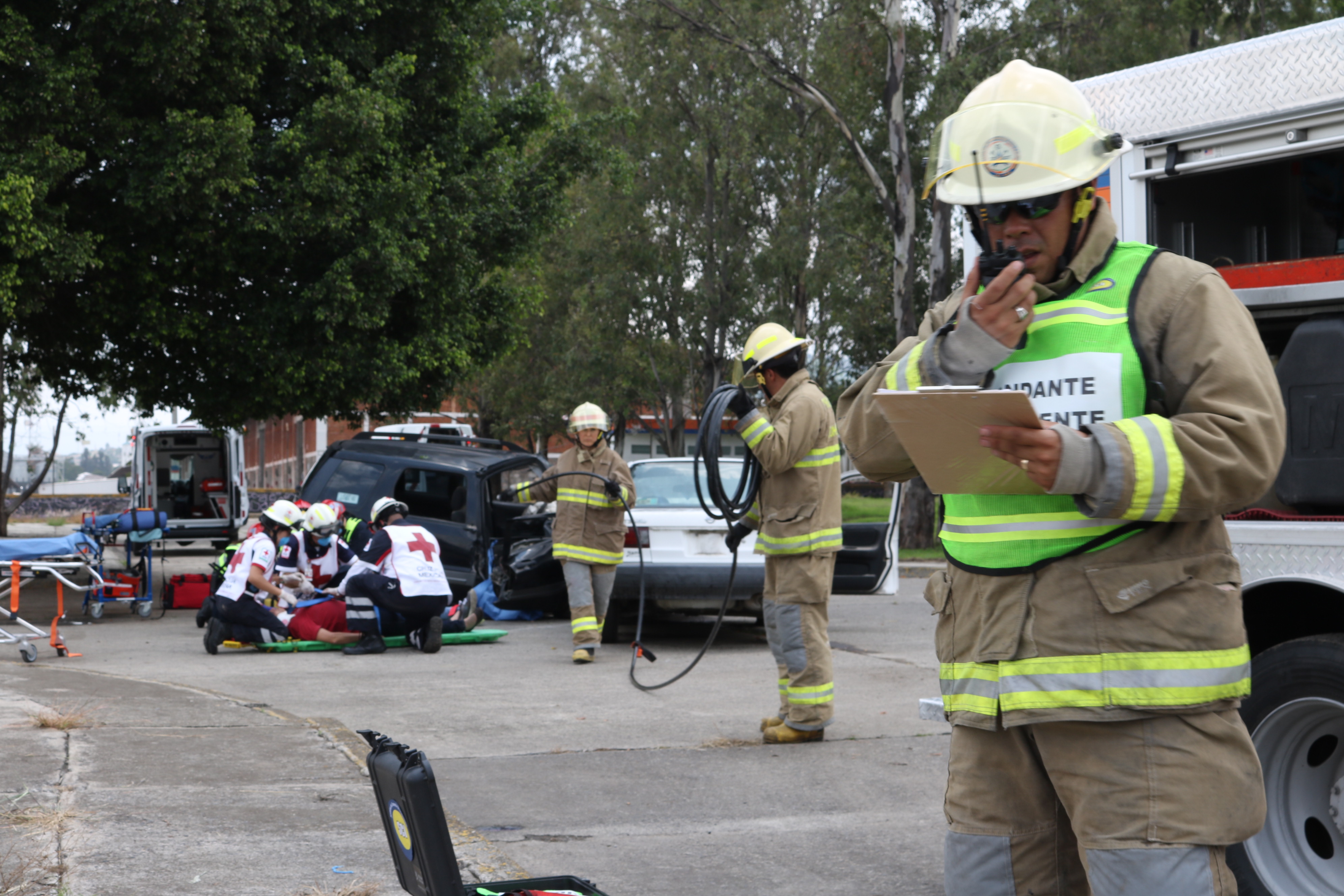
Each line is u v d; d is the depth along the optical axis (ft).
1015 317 6.38
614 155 69.46
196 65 48.57
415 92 59.88
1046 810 6.90
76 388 63.16
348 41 55.47
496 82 120.67
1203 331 6.24
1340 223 12.64
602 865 13.53
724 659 31.27
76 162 46.60
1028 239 6.68
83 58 46.98
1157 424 5.97
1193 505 5.95
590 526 30.25
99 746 17.85
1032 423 5.89
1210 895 6.18
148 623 42.37
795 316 111.96
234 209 51.60
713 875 13.21
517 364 130.62
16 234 45.27
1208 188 12.92
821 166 104.94
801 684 19.90
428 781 7.43
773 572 20.04
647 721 22.22
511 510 42.83
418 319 60.85
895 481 7.63
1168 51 84.79
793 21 92.02
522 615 41.34
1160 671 6.21
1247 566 11.21
